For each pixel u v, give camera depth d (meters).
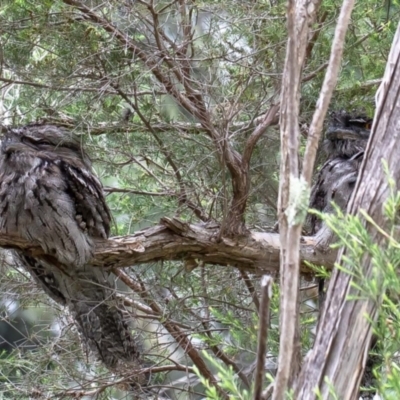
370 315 5.57
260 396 4.47
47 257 9.44
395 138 5.92
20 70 10.06
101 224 9.21
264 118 9.55
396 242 5.36
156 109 10.48
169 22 10.09
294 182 4.56
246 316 10.70
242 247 8.97
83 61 9.85
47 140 9.59
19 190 9.04
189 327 10.26
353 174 10.01
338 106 10.68
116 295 9.98
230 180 10.23
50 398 10.95
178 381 10.86
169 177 11.44
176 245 8.90
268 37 9.56
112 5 9.58
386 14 10.71
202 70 9.99
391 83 6.05
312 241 9.17
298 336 6.25
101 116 10.10
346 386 5.48
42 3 9.62
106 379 11.05
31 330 11.80
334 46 4.89
